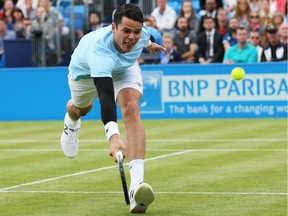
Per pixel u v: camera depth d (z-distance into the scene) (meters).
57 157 17.62
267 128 22.81
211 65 26.34
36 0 34.62
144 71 26.91
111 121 10.01
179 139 20.70
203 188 12.86
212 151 18.00
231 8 32.47
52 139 21.62
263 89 26.05
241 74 16.28
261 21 30.06
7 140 21.73
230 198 11.90
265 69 25.94
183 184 13.31
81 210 11.20
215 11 31.41
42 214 10.98
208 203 11.51
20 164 16.52
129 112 11.11
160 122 25.70
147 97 26.98
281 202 11.48
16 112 28.44
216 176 14.14
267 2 30.31
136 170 10.84
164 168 15.34
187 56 28.70
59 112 28.09
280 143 19.25
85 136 22.00
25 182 13.98
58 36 32.00
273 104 26.00
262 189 12.65
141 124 11.08
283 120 25.08
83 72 11.58
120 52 10.99
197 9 34.50
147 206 10.72
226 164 15.74
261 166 15.32
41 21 32.44
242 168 15.10
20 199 12.23
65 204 11.70
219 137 20.91
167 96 26.86
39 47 31.61
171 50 28.38
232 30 28.50
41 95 28.17
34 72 28.17
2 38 31.66
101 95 10.27
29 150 19.20
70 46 32.53
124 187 9.91
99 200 11.98
